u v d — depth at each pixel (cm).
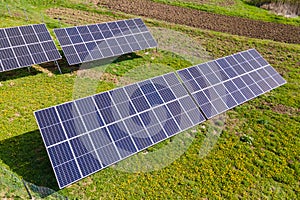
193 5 4119
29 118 1844
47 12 3362
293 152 1864
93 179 1548
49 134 1391
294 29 3700
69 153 1373
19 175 1480
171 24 3441
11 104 1927
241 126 2047
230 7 4250
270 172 1708
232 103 1964
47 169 1538
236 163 1742
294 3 4397
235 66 2219
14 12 3106
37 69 2289
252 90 2116
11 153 1588
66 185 1302
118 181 1556
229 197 1543
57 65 2283
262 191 1598
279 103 2320
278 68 2805
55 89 2128
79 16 3384
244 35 3425
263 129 2034
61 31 2386
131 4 3944
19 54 2122
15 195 1367
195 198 1520
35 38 2250
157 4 4038
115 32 2578
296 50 3144
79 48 2338
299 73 2748
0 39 2123
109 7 3766
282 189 1623
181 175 1634
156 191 1531
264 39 3375
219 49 3039
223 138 1922
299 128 2069
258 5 4509
